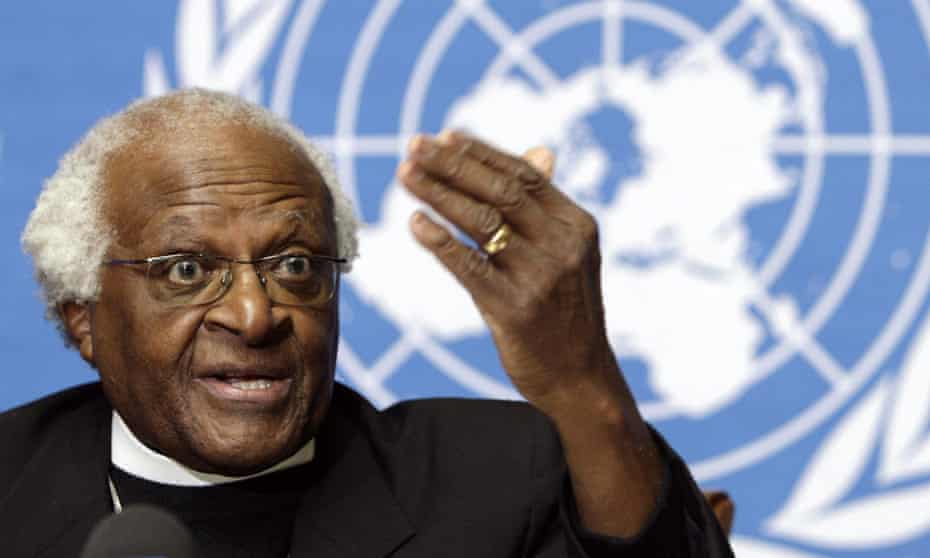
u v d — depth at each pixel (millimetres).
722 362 8477
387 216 8680
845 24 8508
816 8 8531
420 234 3705
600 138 8570
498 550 5086
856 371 8445
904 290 8445
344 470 5262
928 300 8438
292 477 5176
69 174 5039
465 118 8680
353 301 8664
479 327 8680
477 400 5742
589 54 8602
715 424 8469
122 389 4918
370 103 8719
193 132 4809
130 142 4875
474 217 3689
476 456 5371
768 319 8477
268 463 4770
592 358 3992
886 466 8391
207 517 5051
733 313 8484
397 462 5316
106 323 4895
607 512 4219
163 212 4684
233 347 4633
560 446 5367
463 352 8664
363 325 8656
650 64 8570
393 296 8672
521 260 3791
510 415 5574
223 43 8750
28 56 8797
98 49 8805
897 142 8484
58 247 4973
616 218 8523
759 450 8438
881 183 8477
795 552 8406
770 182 8508
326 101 8719
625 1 8586
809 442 8438
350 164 8703
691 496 4508
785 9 8547
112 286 4820
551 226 3768
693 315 8500
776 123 8500
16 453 5484
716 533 4469
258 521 5098
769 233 8492
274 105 8711
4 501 5230
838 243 8477
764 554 8414
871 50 8508
